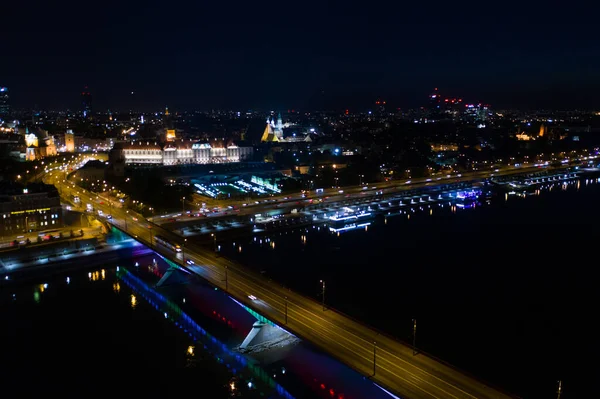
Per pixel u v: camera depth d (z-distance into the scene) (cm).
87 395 15125
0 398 15025
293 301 18075
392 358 14088
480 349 17225
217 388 15400
